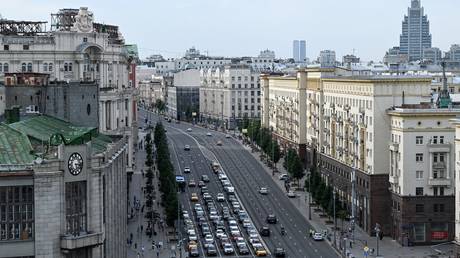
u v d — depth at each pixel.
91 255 87.56
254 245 171.88
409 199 180.75
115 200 108.75
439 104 189.75
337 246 175.50
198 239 181.50
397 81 191.62
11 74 134.25
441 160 181.88
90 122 136.38
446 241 181.75
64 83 138.38
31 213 83.69
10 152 87.75
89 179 87.31
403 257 167.50
